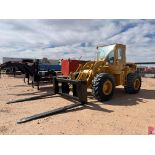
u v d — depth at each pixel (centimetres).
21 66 896
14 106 557
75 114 473
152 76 2141
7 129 371
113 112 493
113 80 645
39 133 352
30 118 426
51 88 978
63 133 353
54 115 464
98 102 612
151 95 759
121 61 750
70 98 636
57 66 1808
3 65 862
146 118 443
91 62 701
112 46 734
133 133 353
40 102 614
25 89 938
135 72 829
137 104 588
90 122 414
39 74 973
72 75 718
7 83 1218
